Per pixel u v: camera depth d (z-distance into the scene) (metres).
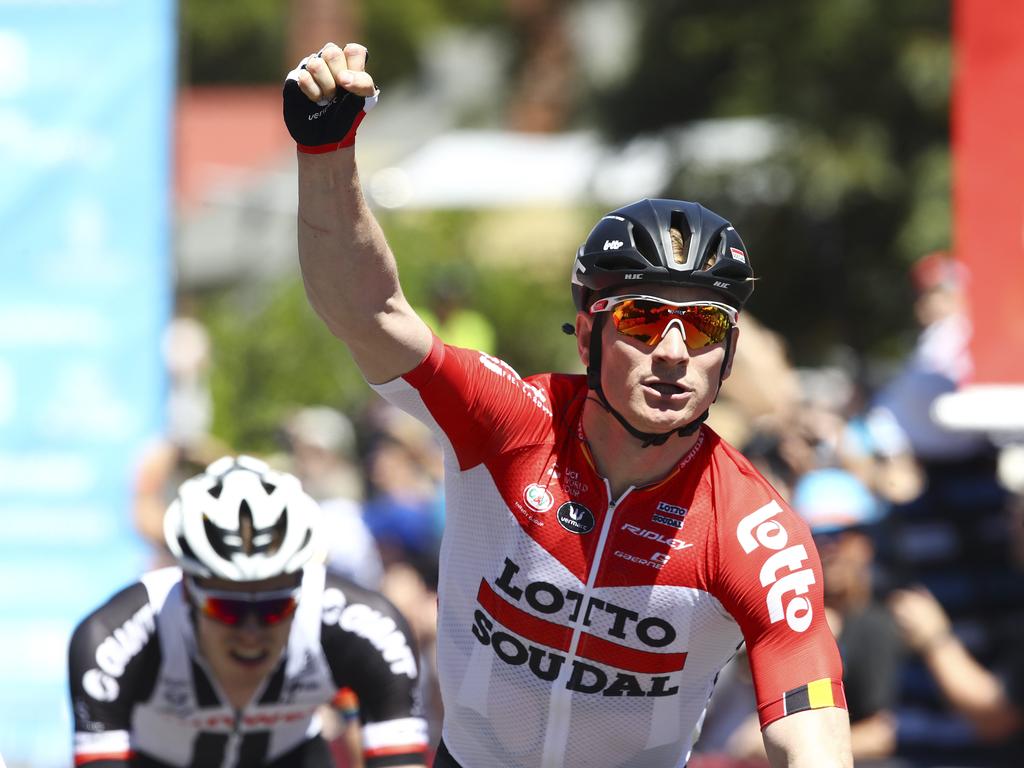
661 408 7.89
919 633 16.09
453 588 8.55
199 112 59.62
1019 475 19.45
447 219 53.62
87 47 18.94
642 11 48.62
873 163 42.78
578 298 8.43
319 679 11.25
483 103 89.81
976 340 14.76
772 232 45.84
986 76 14.79
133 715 11.30
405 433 21.97
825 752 7.55
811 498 15.93
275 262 40.78
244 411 32.81
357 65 7.47
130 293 18.98
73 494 18.78
